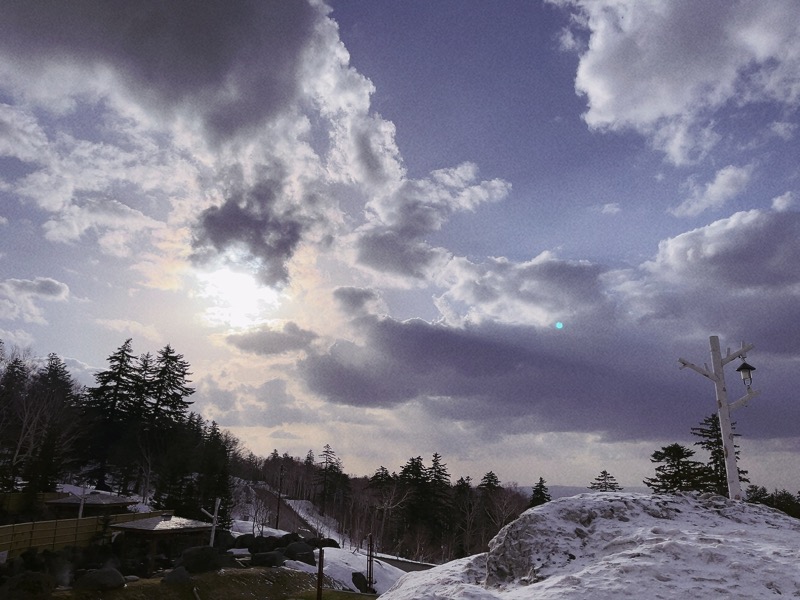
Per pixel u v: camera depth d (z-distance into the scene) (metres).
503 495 92.69
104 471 79.56
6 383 79.50
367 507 96.00
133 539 44.34
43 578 28.48
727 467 19.20
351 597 35.31
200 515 61.62
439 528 89.81
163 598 31.55
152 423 84.50
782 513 17.86
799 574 11.73
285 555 45.22
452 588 16.27
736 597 11.16
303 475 140.25
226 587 34.69
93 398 84.62
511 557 16.14
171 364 89.38
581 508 17.44
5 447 67.25
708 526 16.17
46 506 52.62
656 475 56.50
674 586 11.94
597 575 13.07
